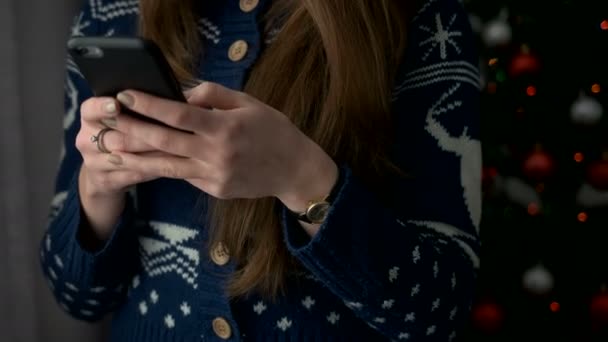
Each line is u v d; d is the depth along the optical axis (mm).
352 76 857
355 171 876
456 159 888
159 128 660
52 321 1604
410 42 921
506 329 2096
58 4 1563
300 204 749
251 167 685
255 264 846
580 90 1999
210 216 887
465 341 2135
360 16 875
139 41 619
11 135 1433
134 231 974
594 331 2025
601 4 1948
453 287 845
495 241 2100
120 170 769
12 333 1468
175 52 971
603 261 2037
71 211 947
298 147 713
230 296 863
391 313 800
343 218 747
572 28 1979
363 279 769
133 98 638
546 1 2000
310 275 884
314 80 884
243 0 961
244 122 663
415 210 875
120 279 993
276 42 897
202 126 643
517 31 2049
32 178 1550
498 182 2119
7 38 1411
